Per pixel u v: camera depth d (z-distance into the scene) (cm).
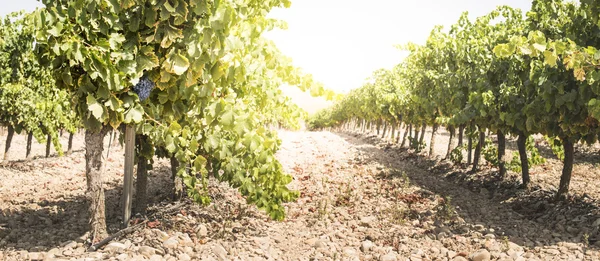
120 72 456
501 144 1392
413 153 2283
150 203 969
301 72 514
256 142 554
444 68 1628
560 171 1484
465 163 1748
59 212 885
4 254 540
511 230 838
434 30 1691
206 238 676
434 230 841
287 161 1795
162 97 536
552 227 882
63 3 458
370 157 1970
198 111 572
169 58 470
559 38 975
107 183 1289
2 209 888
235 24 461
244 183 670
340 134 5444
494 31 1362
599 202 975
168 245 594
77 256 533
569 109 854
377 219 924
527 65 1015
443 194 1212
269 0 584
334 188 1226
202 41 461
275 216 679
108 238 596
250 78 587
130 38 495
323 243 729
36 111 1652
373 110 3356
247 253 641
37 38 415
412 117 2302
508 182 1314
